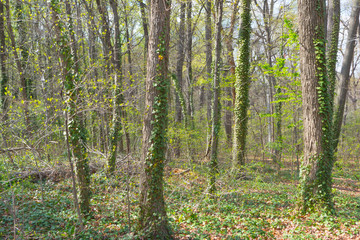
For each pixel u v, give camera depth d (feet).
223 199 31.37
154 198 20.07
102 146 38.40
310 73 26.21
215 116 32.09
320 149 25.93
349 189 43.88
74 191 19.84
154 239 19.58
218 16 30.99
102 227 22.93
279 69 39.78
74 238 19.70
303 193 26.43
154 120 20.15
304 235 21.24
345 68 53.26
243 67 44.86
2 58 42.34
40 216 24.23
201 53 74.54
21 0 23.67
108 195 29.35
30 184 31.96
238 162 42.39
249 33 45.16
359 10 51.47
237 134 44.39
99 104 22.80
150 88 20.22
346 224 22.58
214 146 31.99
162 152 20.38
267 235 21.97
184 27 60.64
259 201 32.17
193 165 38.99
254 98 84.38
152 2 20.43
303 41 26.45
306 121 26.66
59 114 21.88
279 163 49.85
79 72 24.97
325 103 25.91
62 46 23.41
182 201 31.04
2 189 26.37
